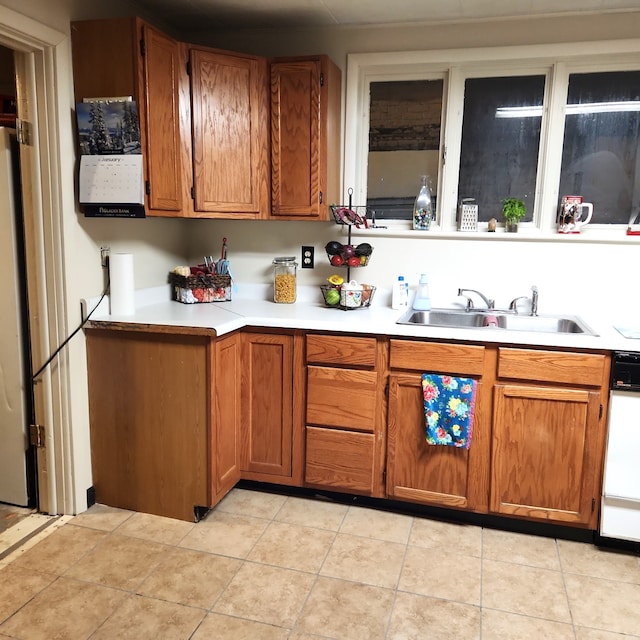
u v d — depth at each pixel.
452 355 2.41
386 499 2.66
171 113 2.48
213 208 2.68
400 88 2.97
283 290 3.03
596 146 2.79
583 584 2.13
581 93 2.77
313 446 2.65
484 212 2.97
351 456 2.60
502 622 1.92
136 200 2.31
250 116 2.71
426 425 2.47
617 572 2.22
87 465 2.62
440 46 2.83
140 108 2.28
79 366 2.52
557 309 2.85
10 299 2.47
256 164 2.76
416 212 2.95
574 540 2.45
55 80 2.24
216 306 2.94
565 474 2.36
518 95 2.85
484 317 2.81
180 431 2.49
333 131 2.87
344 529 2.49
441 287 2.97
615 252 2.73
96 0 2.43
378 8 2.64
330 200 2.90
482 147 2.92
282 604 2.00
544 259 2.82
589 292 2.79
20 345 2.50
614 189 2.80
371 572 2.19
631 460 2.27
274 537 2.42
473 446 2.45
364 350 2.52
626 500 2.29
